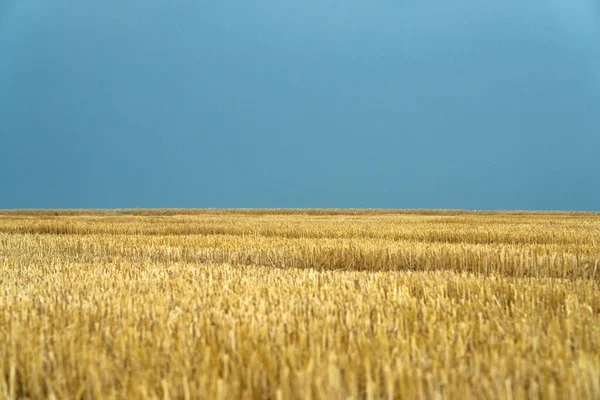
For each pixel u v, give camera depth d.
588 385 4.48
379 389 4.61
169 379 4.82
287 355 5.23
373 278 10.77
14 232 32.22
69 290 9.52
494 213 66.75
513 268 16.00
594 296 8.72
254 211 69.88
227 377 4.86
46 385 5.21
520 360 4.93
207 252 18.95
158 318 6.97
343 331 6.32
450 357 5.20
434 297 8.66
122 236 24.02
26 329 6.51
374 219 42.12
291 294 8.63
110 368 5.22
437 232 24.44
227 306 7.77
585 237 22.42
